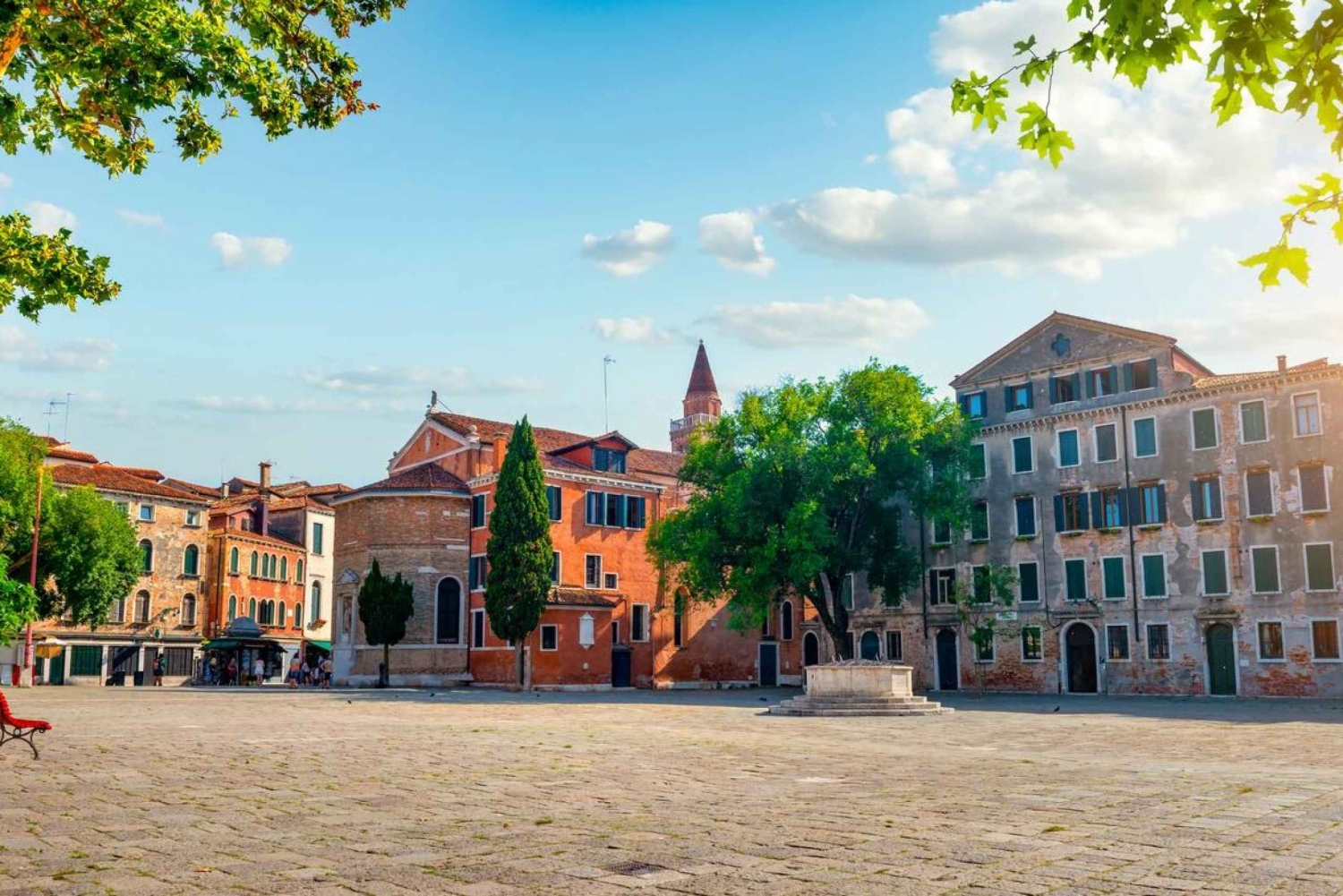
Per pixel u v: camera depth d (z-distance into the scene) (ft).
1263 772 47.06
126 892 22.61
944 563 181.27
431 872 24.63
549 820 32.68
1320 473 146.10
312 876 24.18
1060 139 15.67
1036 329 175.32
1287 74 12.66
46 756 52.42
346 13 41.55
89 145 42.16
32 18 36.17
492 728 76.95
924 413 159.74
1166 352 161.38
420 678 179.42
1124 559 161.79
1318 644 143.84
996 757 55.67
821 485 153.79
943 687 179.93
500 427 204.44
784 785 42.27
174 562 222.69
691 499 166.71
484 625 180.04
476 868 25.02
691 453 167.32
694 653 195.72
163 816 33.47
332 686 187.21
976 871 24.30
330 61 41.29
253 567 242.58
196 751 55.93
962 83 15.94
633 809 35.06
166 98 39.06
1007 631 166.71
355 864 25.67
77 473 208.03
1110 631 162.30
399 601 174.29
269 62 40.04
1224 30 12.86
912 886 22.74
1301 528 146.61
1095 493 165.58
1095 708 117.80
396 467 208.74
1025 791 39.60
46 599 174.81
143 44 37.45
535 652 172.96
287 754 55.06
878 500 164.45
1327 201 12.82
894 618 186.70
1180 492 157.48
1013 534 173.78
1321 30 12.29
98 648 208.74
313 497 268.82
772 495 154.20
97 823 32.22
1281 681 146.00
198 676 215.31
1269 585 148.46
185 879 23.98
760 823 31.65
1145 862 25.31
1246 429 152.66
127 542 183.73
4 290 43.65
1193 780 43.73
